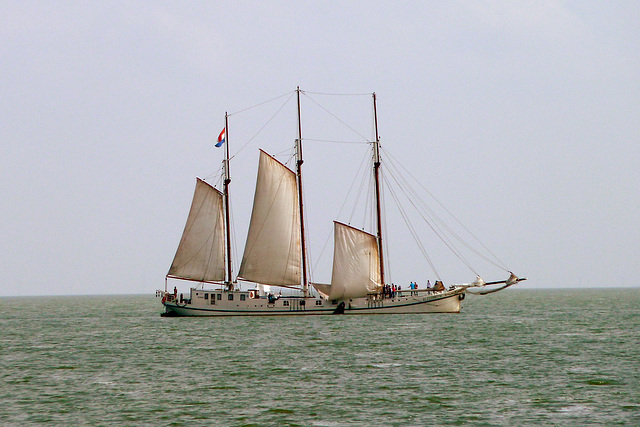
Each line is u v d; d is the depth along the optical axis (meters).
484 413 81.56
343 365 115.81
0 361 126.62
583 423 77.25
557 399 88.38
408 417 80.06
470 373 107.19
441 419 79.12
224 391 94.81
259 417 80.56
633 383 98.38
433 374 106.38
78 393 94.56
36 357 131.88
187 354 132.25
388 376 104.81
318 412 82.56
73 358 129.62
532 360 120.50
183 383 100.94
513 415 80.62
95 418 80.88
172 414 82.31
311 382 100.50
